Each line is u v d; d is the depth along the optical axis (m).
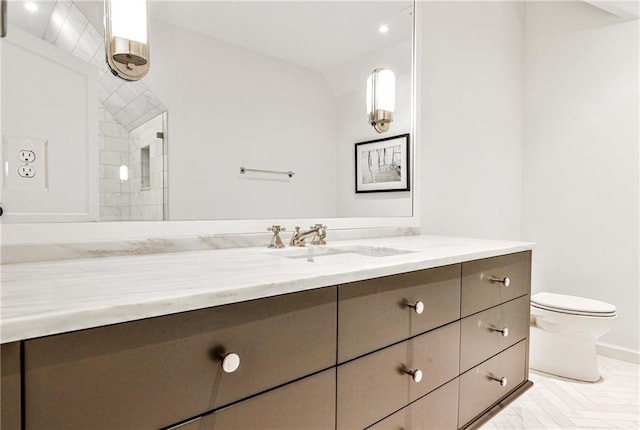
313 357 0.89
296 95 1.63
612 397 1.91
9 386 0.53
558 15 2.71
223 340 0.74
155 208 1.27
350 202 1.83
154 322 0.65
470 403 1.43
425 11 2.12
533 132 2.86
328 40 1.72
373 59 1.89
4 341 0.51
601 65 2.50
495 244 1.66
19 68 1.02
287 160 1.61
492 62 2.61
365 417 1.01
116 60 1.18
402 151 2.03
